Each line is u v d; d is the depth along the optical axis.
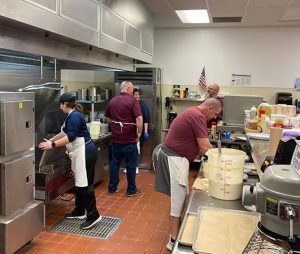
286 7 4.43
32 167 2.69
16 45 2.23
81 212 3.41
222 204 1.73
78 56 3.07
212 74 6.08
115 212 3.64
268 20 5.26
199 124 2.49
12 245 2.44
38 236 3.01
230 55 5.98
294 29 5.66
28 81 3.50
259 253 1.00
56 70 4.02
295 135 1.78
